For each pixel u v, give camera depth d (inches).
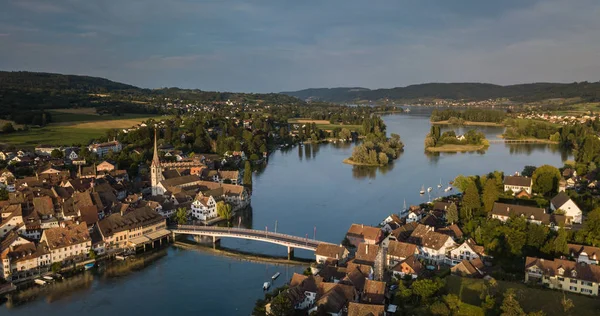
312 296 5885.8
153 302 6343.5
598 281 5723.4
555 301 5492.1
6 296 6535.4
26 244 7204.7
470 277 6240.2
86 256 7731.3
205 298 6446.9
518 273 6397.6
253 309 6092.5
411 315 5300.2
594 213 7549.2
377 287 5723.4
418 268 6555.1
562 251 6796.3
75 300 6417.3
